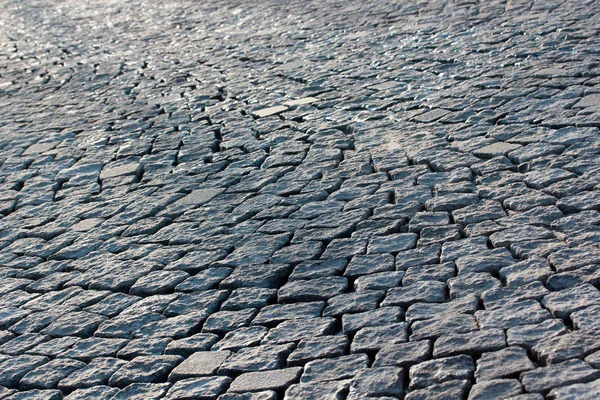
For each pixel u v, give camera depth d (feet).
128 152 23.27
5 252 18.11
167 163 21.98
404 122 22.12
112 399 12.25
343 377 11.78
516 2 34.42
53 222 19.31
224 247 16.52
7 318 15.17
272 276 15.05
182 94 28.63
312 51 31.99
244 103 26.37
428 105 23.16
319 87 26.89
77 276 16.43
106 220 18.92
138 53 36.42
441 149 19.70
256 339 13.17
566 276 13.15
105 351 13.58
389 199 17.53
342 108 24.27
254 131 23.45
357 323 13.08
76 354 13.64
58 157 23.71
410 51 29.53
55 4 55.67
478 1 35.94
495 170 17.97
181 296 14.92
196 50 35.40
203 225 17.74
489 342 11.84
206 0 47.83
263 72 30.01
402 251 15.14
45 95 31.12
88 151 23.88
